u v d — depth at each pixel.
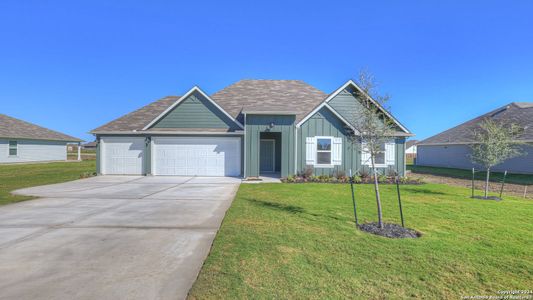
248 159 14.43
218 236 5.04
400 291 3.21
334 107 15.11
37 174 17.22
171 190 10.69
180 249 4.52
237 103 17.98
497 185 13.68
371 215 6.59
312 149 14.55
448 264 3.88
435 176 18.17
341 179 13.63
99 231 5.46
